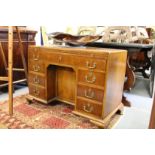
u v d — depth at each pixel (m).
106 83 1.35
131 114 1.77
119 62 1.52
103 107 1.40
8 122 1.51
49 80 1.75
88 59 1.39
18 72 2.32
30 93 1.90
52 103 1.93
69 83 1.75
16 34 2.16
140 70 3.03
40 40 2.77
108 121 1.49
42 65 1.71
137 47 1.92
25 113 1.69
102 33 2.77
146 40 2.89
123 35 2.58
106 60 1.31
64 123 1.53
